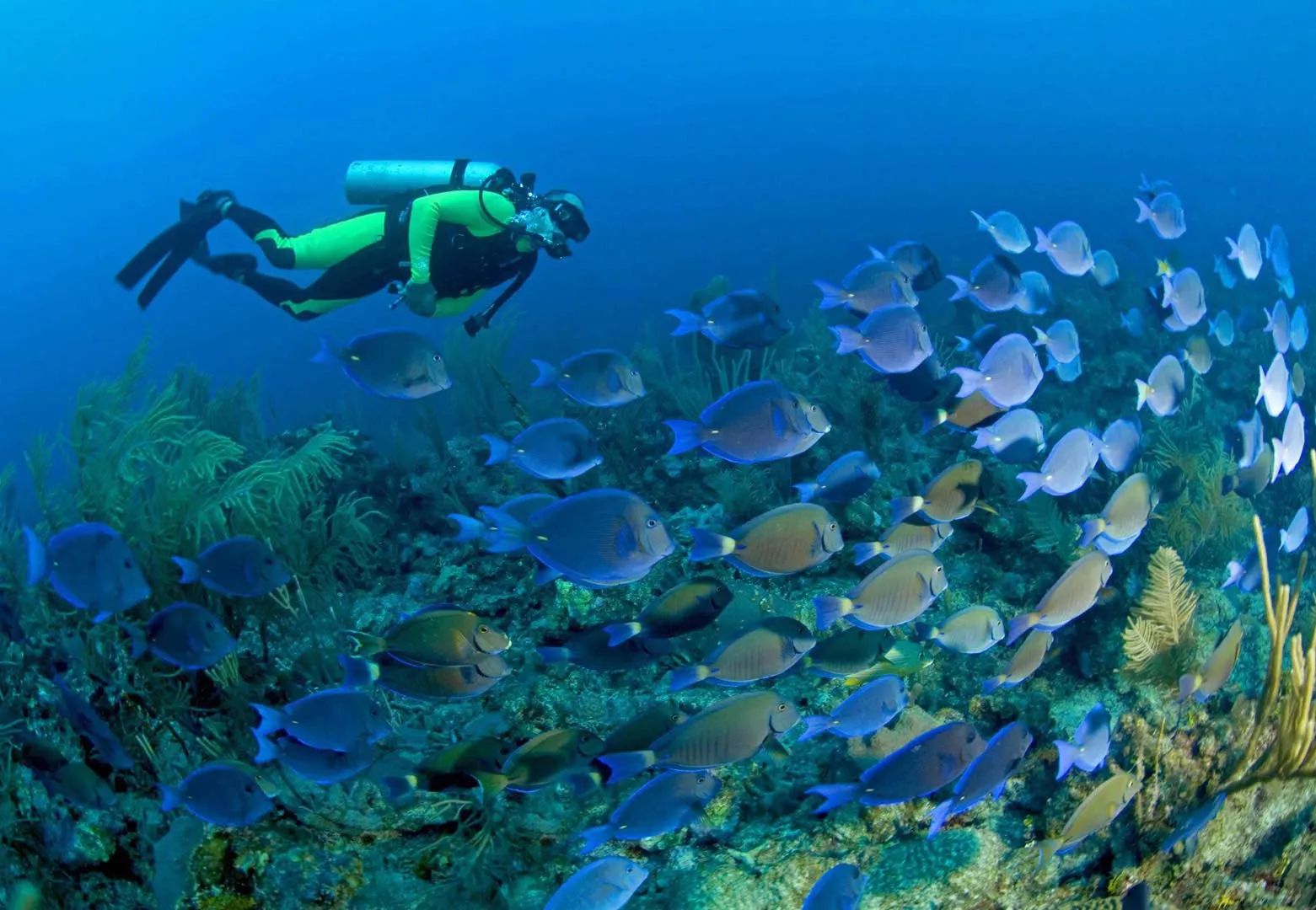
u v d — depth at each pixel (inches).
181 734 155.5
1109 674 173.2
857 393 259.9
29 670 158.1
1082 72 4569.4
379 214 252.5
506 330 359.9
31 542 115.6
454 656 116.5
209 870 130.4
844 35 5728.3
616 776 104.3
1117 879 148.6
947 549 217.8
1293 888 168.1
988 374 160.2
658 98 4840.1
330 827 137.6
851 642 132.6
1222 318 258.1
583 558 113.8
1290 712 149.3
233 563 135.0
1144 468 245.8
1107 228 1026.7
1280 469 200.4
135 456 182.5
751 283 916.0
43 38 5019.7
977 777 113.8
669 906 128.6
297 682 165.2
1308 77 4402.1
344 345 148.5
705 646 173.2
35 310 1866.4
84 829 140.3
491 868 133.1
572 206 238.2
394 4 6284.5
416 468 274.8
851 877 101.0
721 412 127.2
